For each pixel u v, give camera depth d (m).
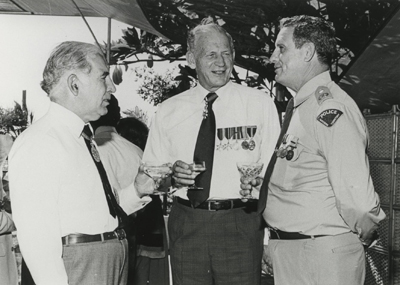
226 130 2.78
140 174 2.43
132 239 3.15
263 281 4.31
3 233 2.69
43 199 1.92
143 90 5.45
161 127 2.90
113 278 2.11
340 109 2.23
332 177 2.18
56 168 1.97
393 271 3.95
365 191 2.13
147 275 3.41
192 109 2.85
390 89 4.31
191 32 2.86
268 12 4.02
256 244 2.75
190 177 2.53
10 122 5.36
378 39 3.74
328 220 2.28
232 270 2.71
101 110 2.21
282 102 4.97
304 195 2.32
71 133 2.10
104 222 2.09
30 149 1.97
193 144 2.80
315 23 2.40
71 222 2.00
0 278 2.80
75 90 2.11
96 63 2.14
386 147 4.05
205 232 2.71
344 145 2.16
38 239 1.90
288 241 2.38
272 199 2.46
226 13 4.11
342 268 2.26
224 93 2.84
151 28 4.64
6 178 2.28
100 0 4.30
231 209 2.71
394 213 3.95
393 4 3.48
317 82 2.37
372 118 4.20
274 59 2.49
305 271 2.32
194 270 2.74
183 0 4.05
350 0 3.65
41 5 4.71
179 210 2.79
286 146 2.35
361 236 2.25
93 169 2.12
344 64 4.16
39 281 1.92
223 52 2.77
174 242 2.79
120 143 3.18
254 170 2.55
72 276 1.99
